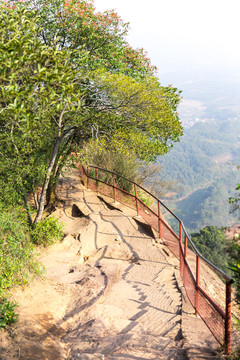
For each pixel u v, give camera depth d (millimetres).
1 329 5383
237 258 3928
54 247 10664
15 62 5770
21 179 10070
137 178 17141
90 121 11797
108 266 9609
